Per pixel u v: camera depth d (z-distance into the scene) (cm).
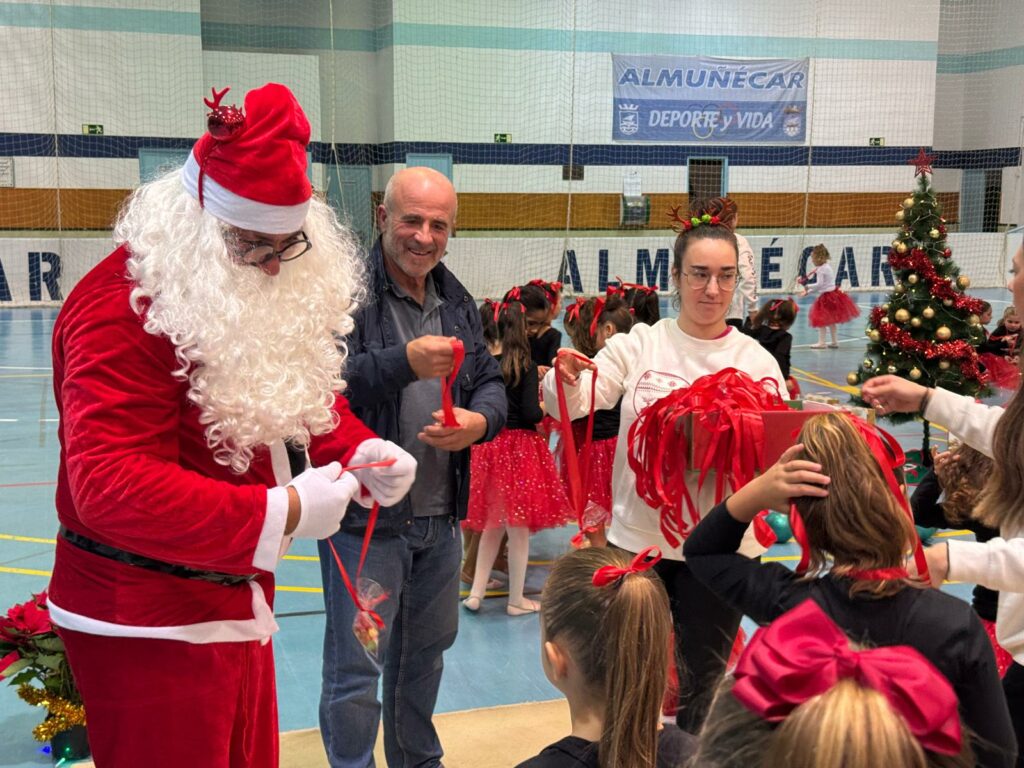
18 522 566
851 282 1773
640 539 257
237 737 185
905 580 163
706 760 118
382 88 1664
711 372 262
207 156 165
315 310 180
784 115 1753
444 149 1645
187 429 170
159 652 167
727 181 1750
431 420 254
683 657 250
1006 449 206
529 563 518
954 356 587
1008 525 209
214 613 171
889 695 105
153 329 159
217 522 157
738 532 183
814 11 1744
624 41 1681
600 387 265
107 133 1502
